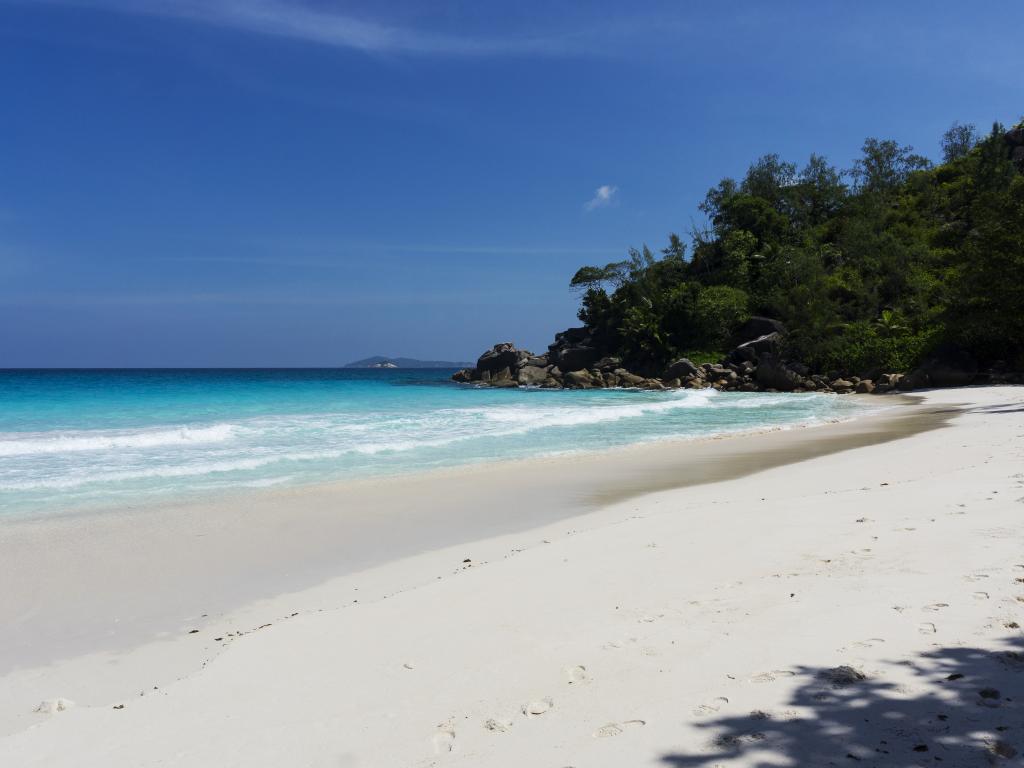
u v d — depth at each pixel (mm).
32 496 12492
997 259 42969
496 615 5723
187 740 3955
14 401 33375
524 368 76250
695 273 80438
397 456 17797
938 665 3824
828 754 3037
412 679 4555
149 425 24422
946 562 5797
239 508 11531
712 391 54438
